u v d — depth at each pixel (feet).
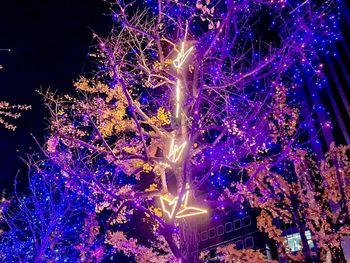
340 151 38.17
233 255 34.22
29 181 66.59
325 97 90.63
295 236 55.21
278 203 36.14
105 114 32.30
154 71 32.35
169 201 28.19
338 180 34.76
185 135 29.58
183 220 27.50
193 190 28.04
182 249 26.43
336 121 80.07
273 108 40.04
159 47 31.55
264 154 44.45
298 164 38.11
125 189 33.81
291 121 40.19
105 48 27.81
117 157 27.94
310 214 35.04
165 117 32.68
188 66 31.01
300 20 57.47
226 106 35.68
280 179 36.99
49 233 61.93
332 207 40.75
